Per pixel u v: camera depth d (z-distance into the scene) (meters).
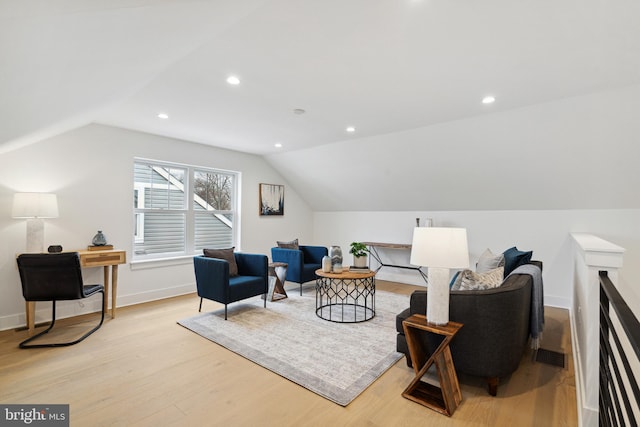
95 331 3.10
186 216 4.77
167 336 2.99
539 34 1.88
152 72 2.26
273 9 1.65
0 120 1.74
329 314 3.65
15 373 2.29
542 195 4.01
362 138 4.41
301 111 3.31
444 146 3.98
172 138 4.49
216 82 2.61
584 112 2.95
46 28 0.97
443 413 1.87
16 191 3.22
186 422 1.78
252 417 1.83
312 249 5.11
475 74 2.43
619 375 1.29
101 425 1.75
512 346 2.04
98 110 2.96
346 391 2.08
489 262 3.11
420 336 2.21
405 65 2.29
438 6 1.63
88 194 3.71
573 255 3.70
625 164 3.23
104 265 3.44
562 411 1.90
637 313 3.54
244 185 5.50
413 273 5.43
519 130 3.38
